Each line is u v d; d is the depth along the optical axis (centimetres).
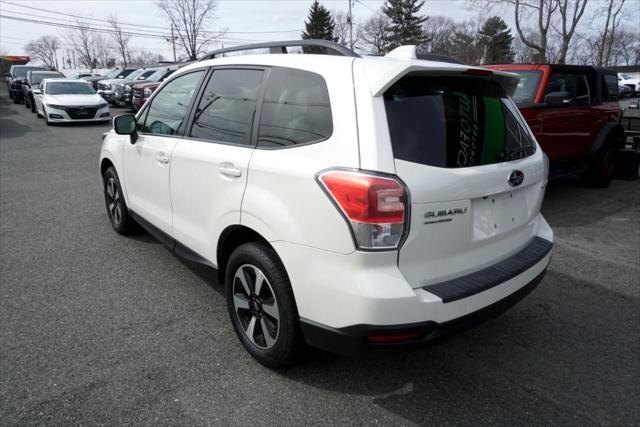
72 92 1617
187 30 4847
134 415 240
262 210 252
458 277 241
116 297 368
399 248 213
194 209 324
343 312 219
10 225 541
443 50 6950
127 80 2145
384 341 215
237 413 244
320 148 232
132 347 300
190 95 349
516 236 279
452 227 230
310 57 264
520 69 616
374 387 266
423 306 215
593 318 352
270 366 276
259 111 278
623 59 5312
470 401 257
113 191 498
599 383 275
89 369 276
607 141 720
